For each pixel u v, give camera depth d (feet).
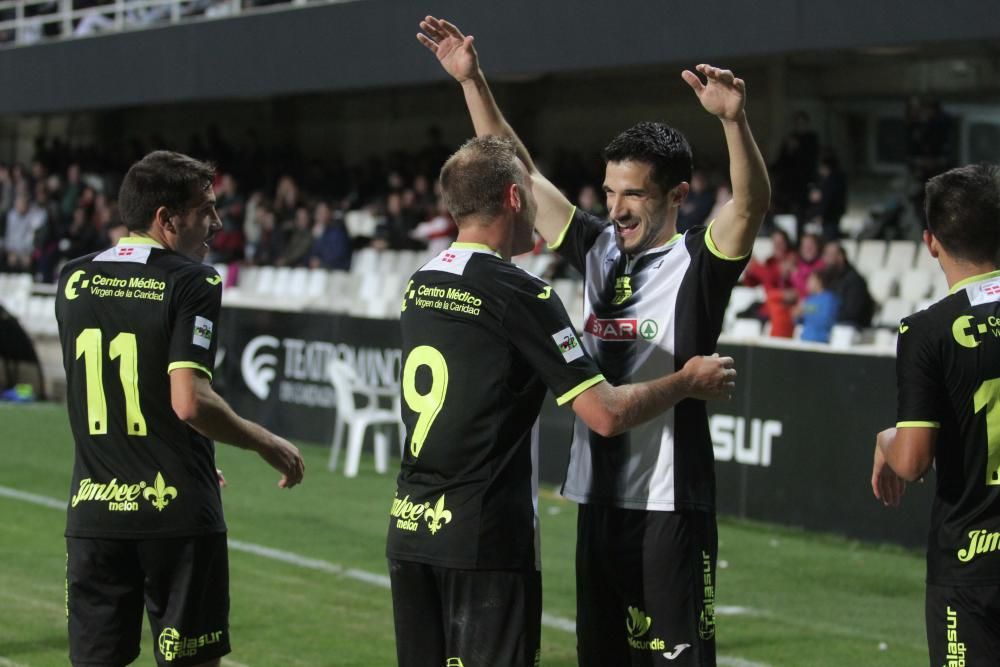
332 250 117.91
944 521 24.40
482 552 24.35
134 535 27.73
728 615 48.96
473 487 24.56
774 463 64.80
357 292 110.83
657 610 26.40
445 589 24.79
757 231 25.85
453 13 109.29
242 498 71.51
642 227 26.71
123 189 28.84
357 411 80.28
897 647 44.68
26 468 79.92
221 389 95.76
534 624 24.82
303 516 66.95
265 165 146.41
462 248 25.44
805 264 82.38
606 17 99.14
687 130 122.31
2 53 157.79
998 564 23.76
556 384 24.23
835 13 86.43
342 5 118.21
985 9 79.71
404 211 116.47
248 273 125.18
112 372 27.94
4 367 115.44
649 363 26.71
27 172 173.37
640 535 26.55
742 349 66.18
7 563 55.42
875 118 111.34
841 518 62.03
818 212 94.38
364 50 116.78
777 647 44.65
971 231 24.39
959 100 106.01
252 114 165.58
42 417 102.94
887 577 54.90
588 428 27.45
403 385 25.58
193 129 174.70
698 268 26.32
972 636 23.97
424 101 144.77
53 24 161.79
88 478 28.32
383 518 66.74
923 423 24.22
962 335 24.02
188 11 142.10
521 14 104.63
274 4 132.67
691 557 26.35
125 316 27.81
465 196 25.43
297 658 42.73
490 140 25.99
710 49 93.30
